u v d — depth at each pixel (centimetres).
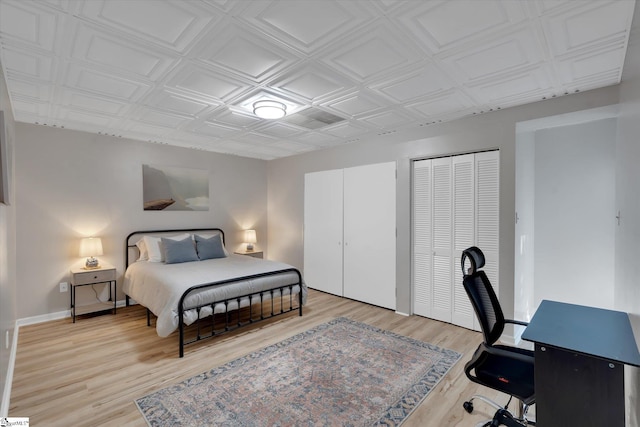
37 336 313
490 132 307
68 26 163
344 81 232
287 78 227
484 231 320
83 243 366
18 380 231
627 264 176
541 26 165
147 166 438
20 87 240
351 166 443
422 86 244
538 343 136
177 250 403
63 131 369
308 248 511
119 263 414
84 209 385
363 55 195
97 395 212
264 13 153
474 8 150
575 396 129
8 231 241
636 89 148
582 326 154
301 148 483
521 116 288
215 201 515
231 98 267
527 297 339
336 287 467
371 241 420
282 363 257
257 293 336
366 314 382
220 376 237
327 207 479
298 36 174
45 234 359
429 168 363
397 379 234
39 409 197
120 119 330
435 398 211
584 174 325
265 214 586
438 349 284
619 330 149
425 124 352
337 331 327
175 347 288
